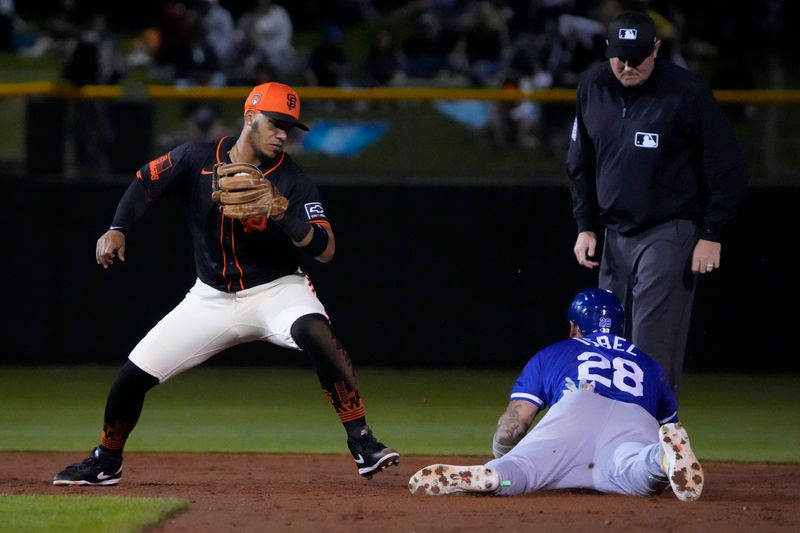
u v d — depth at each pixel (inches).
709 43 2364.7
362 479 999.0
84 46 2203.5
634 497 797.9
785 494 900.0
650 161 931.3
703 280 1830.7
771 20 2385.6
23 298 1878.7
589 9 2319.1
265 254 826.2
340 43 2568.9
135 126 1856.5
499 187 1836.9
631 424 805.2
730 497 869.8
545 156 1847.9
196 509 751.7
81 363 1889.8
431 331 1861.5
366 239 1857.8
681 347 961.5
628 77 917.2
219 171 781.9
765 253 1815.9
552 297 1839.3
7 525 678.5
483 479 788.6
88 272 1872.5
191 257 1865.2
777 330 1825.8
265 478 1006.4
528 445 805.2
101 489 874.8
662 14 2293.3
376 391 1679.4
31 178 1863.9
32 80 2450.8
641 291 951.6
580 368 826.2
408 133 1854.1
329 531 673.6
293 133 1859.0
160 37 2417.6
